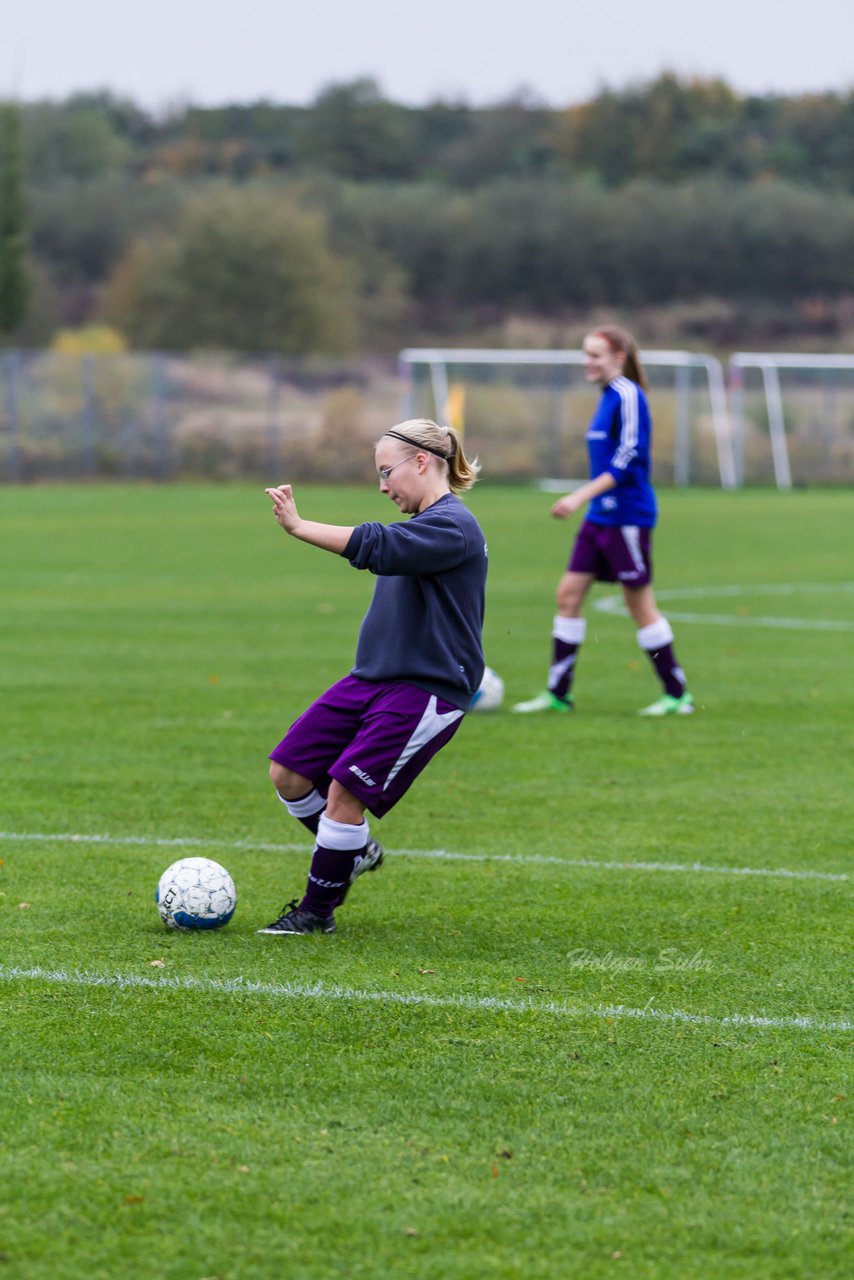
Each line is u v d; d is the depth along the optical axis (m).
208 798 27.94
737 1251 11.71
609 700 39.69
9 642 49.31
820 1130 13.82
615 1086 14.73
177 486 146.38
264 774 30.05
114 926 19.94
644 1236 11.90
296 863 23.56
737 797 28.38
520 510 120.00
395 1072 14.98
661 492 150.50
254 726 35.22
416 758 19.27
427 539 18.52
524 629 54.38
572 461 160.00
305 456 154.75
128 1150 13.20
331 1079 14.78
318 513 106.69
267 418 154.62
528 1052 15.56
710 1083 14.84
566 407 160.62
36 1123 13.70
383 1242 11.73
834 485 162.12
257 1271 11.31
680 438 160.25
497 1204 12.34
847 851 24.47
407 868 23.31
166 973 17.91
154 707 37.66
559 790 29.00
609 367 36.22
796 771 30.75
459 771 30.69
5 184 191.38
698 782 29.70
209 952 18.80
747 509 123.62
